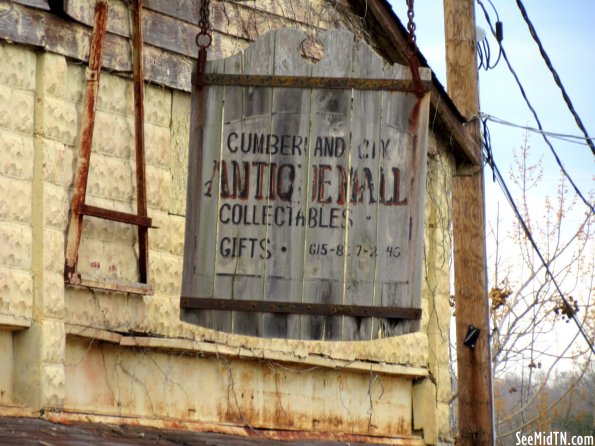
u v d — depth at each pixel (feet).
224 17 40.06
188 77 38.70
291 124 32.27
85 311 34.45
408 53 32.65
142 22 37.27
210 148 32.17
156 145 37.63
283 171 32.01
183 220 38.09
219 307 31.50
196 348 37.19
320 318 31.60
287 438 39.60
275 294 31.55
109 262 35.37
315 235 31.76
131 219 35.45
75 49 34.73
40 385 32.27
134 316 35.94
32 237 33.09
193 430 36.68
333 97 32.37
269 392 39.91
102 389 34.83
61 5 34.17
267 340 39.63
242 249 31.68
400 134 32.22
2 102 32.76
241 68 32.55
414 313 31.35
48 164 33.53
